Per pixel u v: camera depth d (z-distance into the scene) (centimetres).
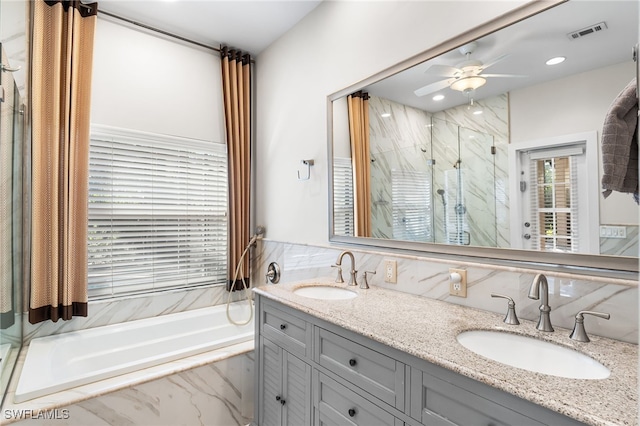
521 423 82
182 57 284
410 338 115
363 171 207
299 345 159
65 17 227
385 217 193
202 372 192
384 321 134
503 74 142
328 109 232
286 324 169
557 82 127
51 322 227
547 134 129
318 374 147
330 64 232
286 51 277
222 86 301
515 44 138
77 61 227
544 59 130
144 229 268
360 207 209
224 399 200
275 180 291
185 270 289
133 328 246
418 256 174
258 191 316
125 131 255
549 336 116
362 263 204
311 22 250
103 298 250
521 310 134
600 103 116
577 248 121
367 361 124
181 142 283
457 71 158
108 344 234
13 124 186
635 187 105
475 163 151
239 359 206
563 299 124
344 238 221
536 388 82
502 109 142
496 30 144
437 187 167
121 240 257
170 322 262
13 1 194
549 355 113
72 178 222
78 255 230
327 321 141
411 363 108
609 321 113
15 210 194
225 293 308
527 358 118
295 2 240
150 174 269
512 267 138
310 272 246
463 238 156
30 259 213
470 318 137
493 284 143
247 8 246
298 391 159
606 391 81
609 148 108
